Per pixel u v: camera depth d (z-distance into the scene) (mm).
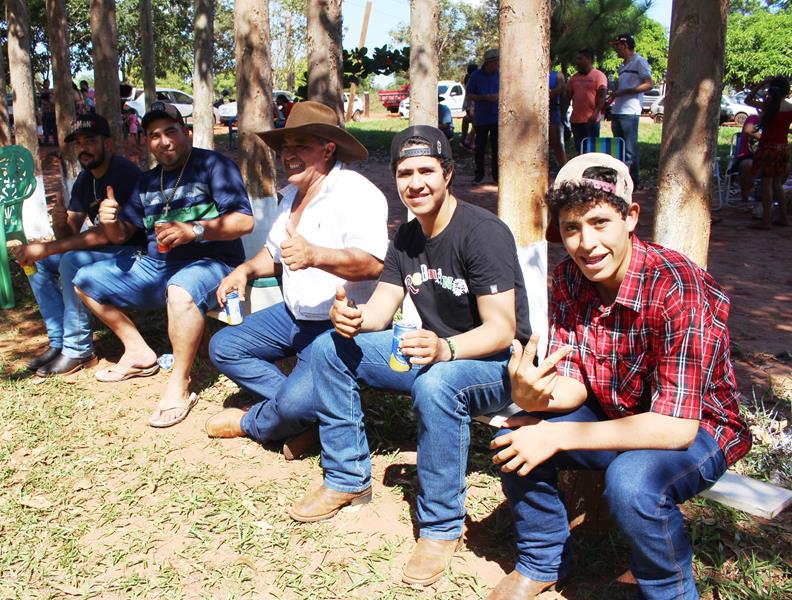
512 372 2492
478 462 3645
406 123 29938
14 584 2832
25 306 6305
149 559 2982
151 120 4270
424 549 2869
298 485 3482
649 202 11109
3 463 3701
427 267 3033
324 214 3514
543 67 3748
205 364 4926
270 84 5668
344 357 3143
